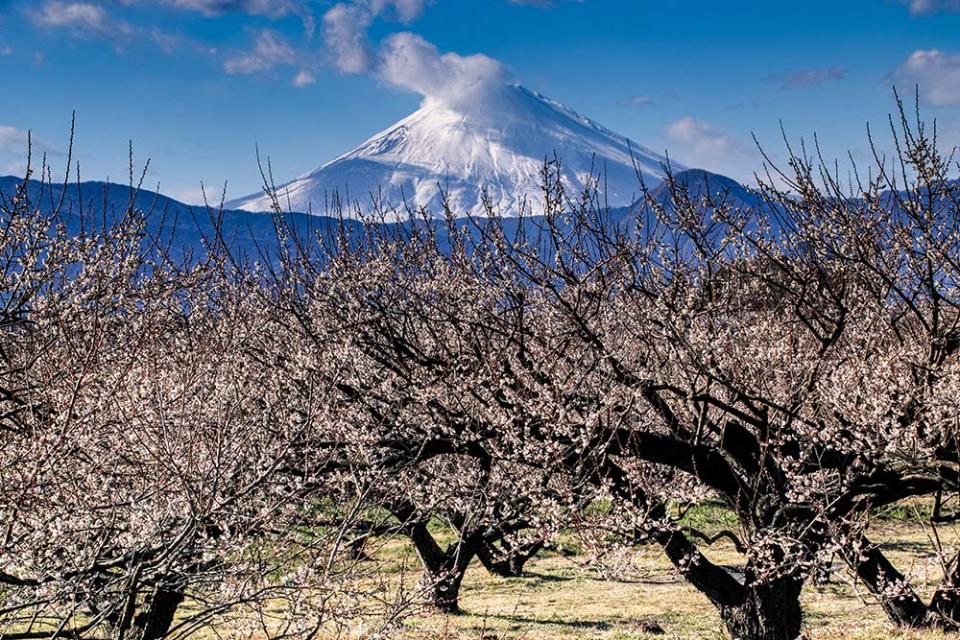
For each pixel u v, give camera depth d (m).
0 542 6.36
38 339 9.55
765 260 11.77
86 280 10.18
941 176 10.26
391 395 12.90
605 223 11.88
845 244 11.45
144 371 8.48
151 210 10.68
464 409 12.54
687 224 11.32
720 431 12.76
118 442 8.22
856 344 12.16
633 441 12.24
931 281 10.53
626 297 12.32
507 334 12.19
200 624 6.61
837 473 11.96
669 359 11.95
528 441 11.95
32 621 6.38
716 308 11.59
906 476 11.50
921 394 10.93
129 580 6.68
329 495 10.54
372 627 7.40
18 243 10.12
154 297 10.88
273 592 6.80
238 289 12.53
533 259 11.72
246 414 8.55
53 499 7.04
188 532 6.81
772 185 11.28
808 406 12.28
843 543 11.30
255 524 7.44
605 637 18.23
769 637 12.94
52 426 6.92
